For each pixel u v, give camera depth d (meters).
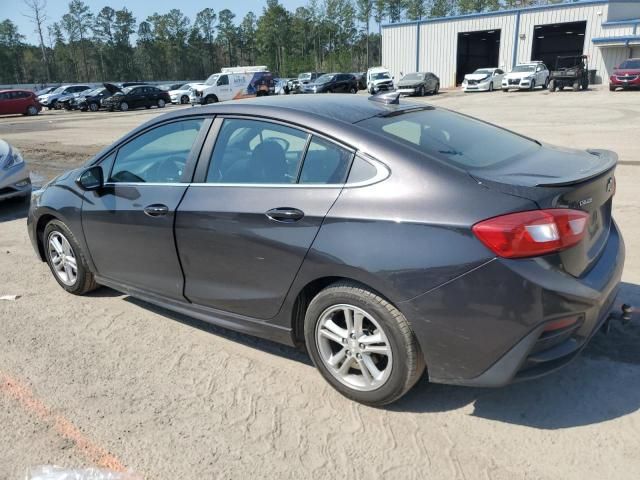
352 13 104.62
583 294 2.47
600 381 3.04
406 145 2.75
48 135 18.23
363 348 2.81
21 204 8.22
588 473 2.39
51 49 105.56
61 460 2.60
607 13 38.56
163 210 3.43
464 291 2.45
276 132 3.10
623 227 5.57
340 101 3.37
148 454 2.62
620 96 25.77
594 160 2.99
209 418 2.89
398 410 2.88
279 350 3.56
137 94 35.00
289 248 2.87
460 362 2.56
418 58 47.62
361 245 2.63
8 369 3.44
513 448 2.56
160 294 3.73
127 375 3.33
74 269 4.44
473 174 2.56
